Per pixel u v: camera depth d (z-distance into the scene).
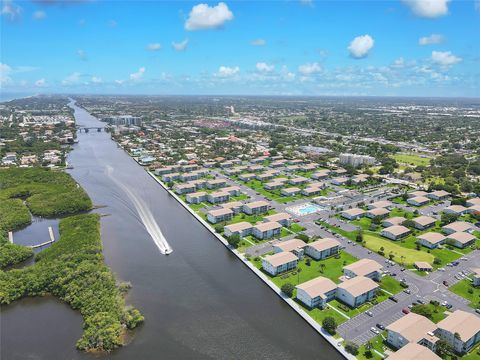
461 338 120.88
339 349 122.62
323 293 147.00
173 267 181.12
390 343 125.12
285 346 127.25
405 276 169.88
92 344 125.19
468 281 165.88
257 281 169.12
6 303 150.12
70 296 150.62
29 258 191.12
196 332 134.12
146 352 124.25
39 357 121.94
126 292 158.50
